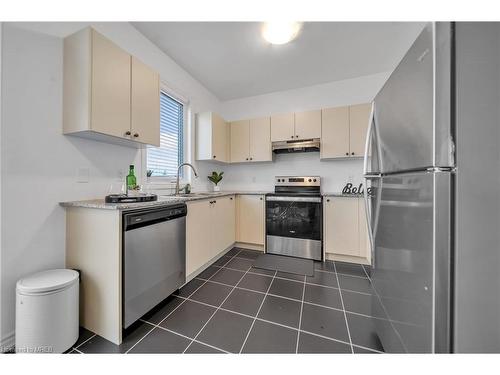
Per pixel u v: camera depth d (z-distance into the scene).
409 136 0.84
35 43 1.30
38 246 1.32
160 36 2.10
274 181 3.45
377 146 1.20
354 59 2.51
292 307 1.62
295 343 1.25
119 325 1.24
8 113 1.19
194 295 1.80
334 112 2.82
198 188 3.13
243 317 1.50
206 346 1.22
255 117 3.50
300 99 3.28
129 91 1.62
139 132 1.71
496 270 0.68
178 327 1.39
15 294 1.21
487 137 0.67
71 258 1.41
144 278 1.43
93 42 1.36
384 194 1.10
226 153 3.36
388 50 2.33
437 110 0.68
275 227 2.88
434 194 0.69
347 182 3.05
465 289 0.68
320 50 2.33
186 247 1.93
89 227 1.34
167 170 2.60
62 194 1.44
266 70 2.76
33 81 1.29
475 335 0.69
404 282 0.89
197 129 3.06
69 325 1.17
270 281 2.06
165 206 1.63
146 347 1.21
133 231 1.34
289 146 3.02
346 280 2.09
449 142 0.67
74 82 1.39
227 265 2.47
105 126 1.43
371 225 1.32
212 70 2.76
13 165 1.21
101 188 1.71
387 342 1.07
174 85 2.56
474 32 0.67
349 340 1.27
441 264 0.69
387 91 1.05
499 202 0.67
